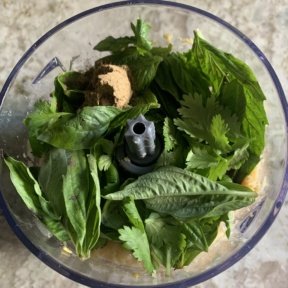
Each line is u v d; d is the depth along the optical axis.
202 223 0.24
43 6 0.33
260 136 0.25
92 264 0.26
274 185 0.27
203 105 0.26
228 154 0.25
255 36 0.32
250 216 0.27
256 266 0.28
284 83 0.31
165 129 0.25
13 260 0.29
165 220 0.24
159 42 0.30
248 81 0.25
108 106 0.25
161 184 0.24
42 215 0.24
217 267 0.26
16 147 0.28
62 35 0.29
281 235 0.29
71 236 0.24
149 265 0.24
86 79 0.27
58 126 0.25
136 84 0.27
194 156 0.25
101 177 0.25
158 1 0.29
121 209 0.24
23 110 0.28
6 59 0.32
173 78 0.27
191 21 0.30
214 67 0.26
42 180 0.25
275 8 0.32
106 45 0.28
